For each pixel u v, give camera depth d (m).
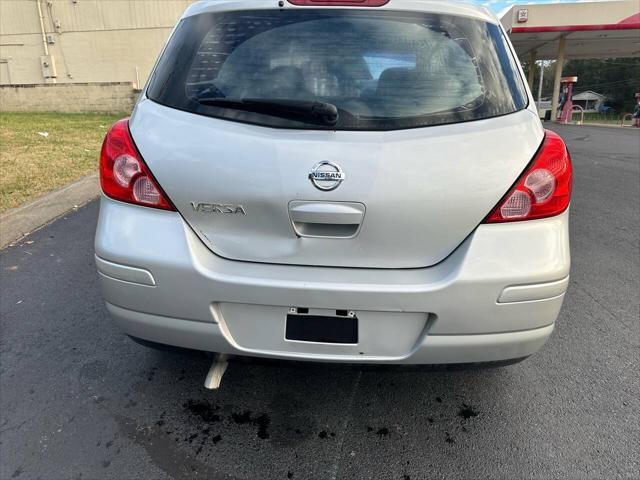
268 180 1.82
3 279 3.73
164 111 2.01
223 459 2.09
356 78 1.98
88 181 6.32
